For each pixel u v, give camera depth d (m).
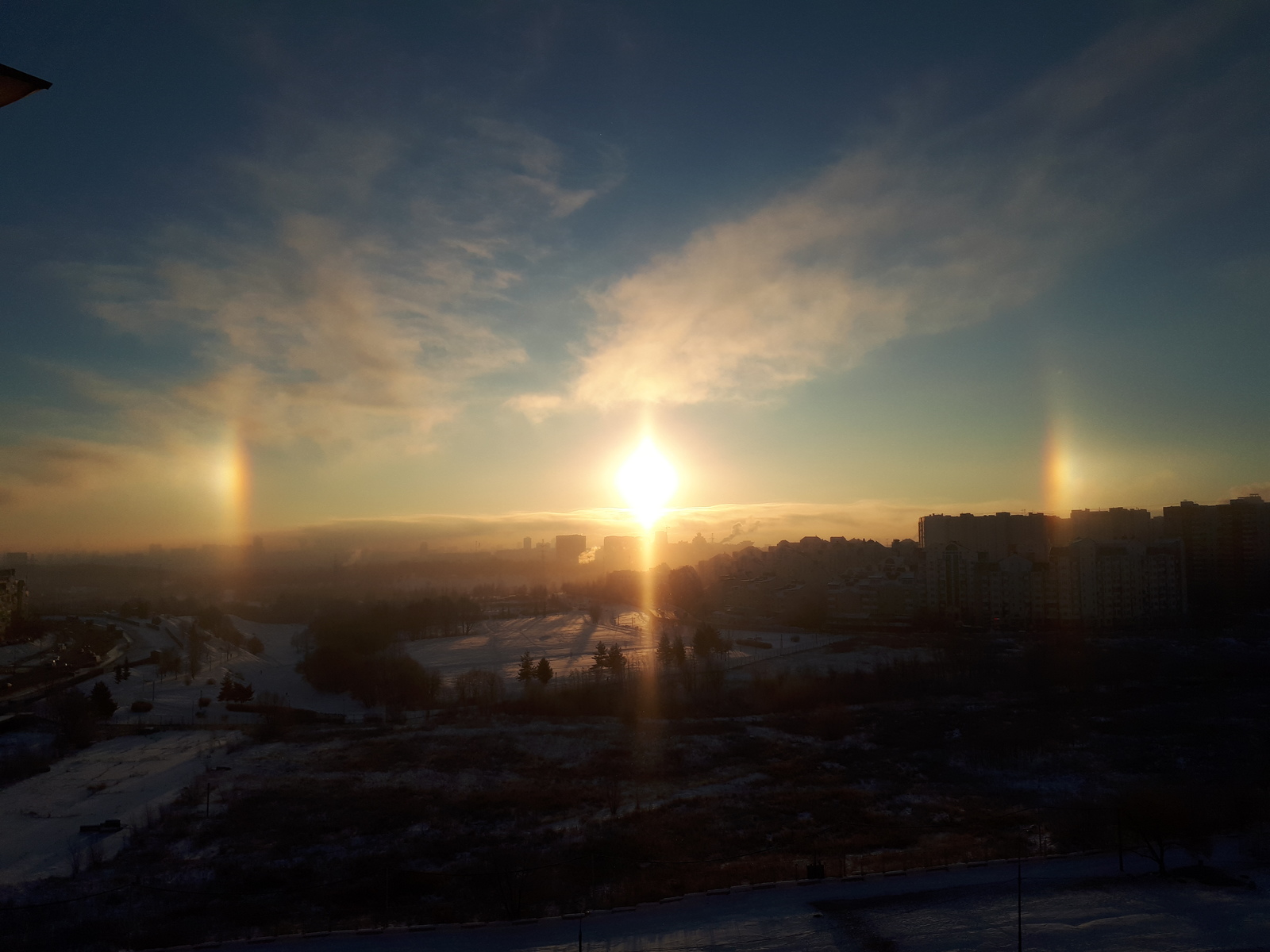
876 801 73.62
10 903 52.25
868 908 46.88
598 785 80.12
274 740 99.62
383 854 61.22
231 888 54.84
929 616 183.88
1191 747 90.19
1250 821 61.12
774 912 46.66
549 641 199.25
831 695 120.88
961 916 45.03
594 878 54.47
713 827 66.88
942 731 99.94
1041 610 172.38
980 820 67.38
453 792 77.38
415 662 141.62
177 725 108.50
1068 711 108.12
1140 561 175.25
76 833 66.81
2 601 185.75
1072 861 53.88
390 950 42.97
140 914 50.28
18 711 108.00
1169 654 139.12
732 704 118.81
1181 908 45.06
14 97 7.05
